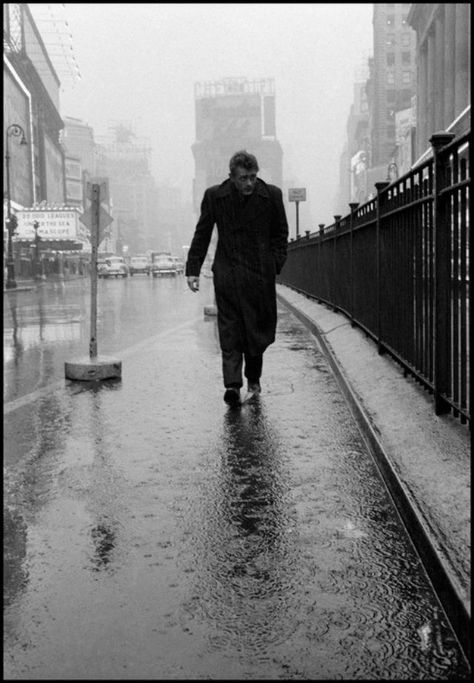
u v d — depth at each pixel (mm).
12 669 2322
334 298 12656
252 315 6125
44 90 96188
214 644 2463
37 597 2820
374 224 8086
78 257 89062
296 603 2746
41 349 10805
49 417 5918
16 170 73688
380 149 119938
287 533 3447
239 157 5793
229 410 6109
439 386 4723
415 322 5738
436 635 2492
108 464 4594
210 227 6117
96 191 7969
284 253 6133
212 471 4418
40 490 4113
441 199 4715
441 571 2725
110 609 2719
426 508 3301
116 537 3424
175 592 2854
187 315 17156
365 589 2854
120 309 20062
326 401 6434
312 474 4340
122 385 7379
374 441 4656
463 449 3932
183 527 3539
